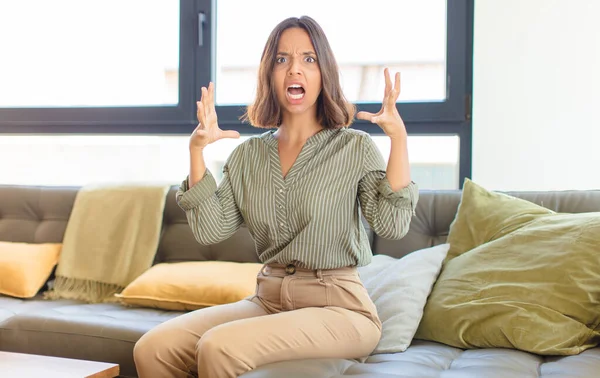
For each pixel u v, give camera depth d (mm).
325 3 3100
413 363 1659
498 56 2826
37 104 3484
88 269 2758
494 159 2836
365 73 3061
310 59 1769
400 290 1979
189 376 1684
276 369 1457
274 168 1778
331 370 1526
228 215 1829
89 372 1697
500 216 2152
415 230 2428
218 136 1773
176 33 3295
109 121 3334
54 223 2934
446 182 2986
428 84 3000
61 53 3447
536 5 2781
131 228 2762
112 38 3383
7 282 2668
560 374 1515
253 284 2348
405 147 1638
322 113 1811
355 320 1656
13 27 3504
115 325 2117
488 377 1489
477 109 2854
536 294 1828
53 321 2170
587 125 2736
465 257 2057
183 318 1724
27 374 1671
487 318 1839
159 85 3330
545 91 2777
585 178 2740
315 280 1709
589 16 2727
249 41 3207
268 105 1846
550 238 1929
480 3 2844
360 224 1789
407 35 3016
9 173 3508
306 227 1702
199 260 2713
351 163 1728
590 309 1795
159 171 3340
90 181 3416
